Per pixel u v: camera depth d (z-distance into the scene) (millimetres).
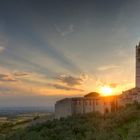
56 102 105562
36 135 72062
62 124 80250
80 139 63188
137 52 102562
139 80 101125
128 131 62094
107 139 58562
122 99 98125
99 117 85000
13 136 80250
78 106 99875
